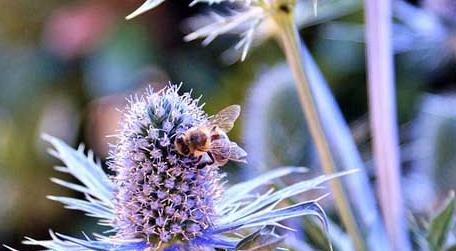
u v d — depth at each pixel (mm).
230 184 465
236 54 594
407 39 461
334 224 380
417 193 456
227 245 302
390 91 362
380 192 368
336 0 395
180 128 302
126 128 305
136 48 601
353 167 390
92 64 603
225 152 302
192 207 304
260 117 469
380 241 376
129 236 306
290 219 381
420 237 366
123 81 596
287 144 461
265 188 393
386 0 359
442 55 480
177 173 301
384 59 361
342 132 393
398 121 583
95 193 316
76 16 605
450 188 449
